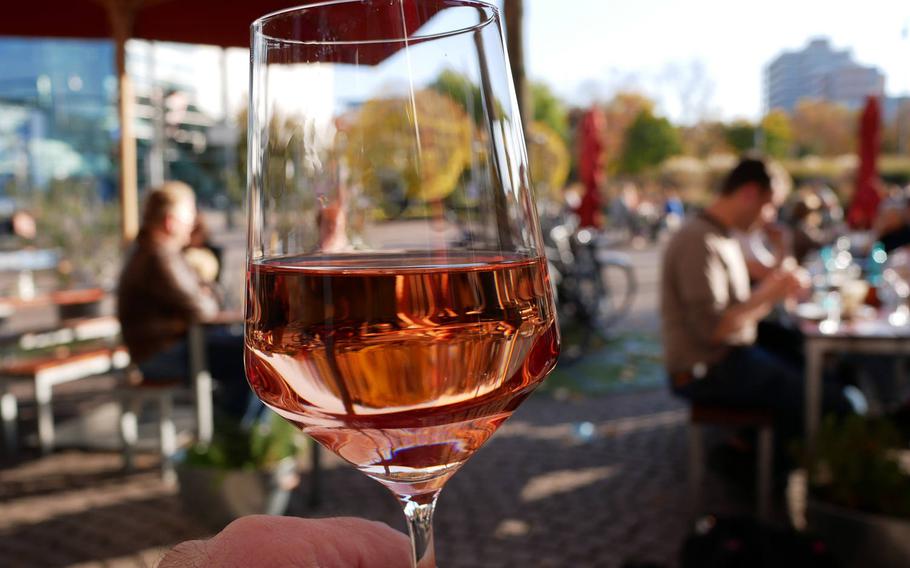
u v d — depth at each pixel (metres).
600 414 5.93
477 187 0.49
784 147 30.34
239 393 4.81
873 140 10.03
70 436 5.24
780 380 3.81
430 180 0.49
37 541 3.69
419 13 0.48
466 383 0.42
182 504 3.82
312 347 0.41
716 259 3.83
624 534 3.79
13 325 9.23
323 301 0.41
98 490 4.35
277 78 0.49
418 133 0.49
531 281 0.47
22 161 15.76
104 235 8.67
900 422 4.45
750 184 3.85
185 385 4.59
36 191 9.62
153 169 12.26
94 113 16.80
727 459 4.34
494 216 0.48
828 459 3.37
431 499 0.45
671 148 35.03
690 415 3.88
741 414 3.84
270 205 0.49
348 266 0.44
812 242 6.87
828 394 3.94
